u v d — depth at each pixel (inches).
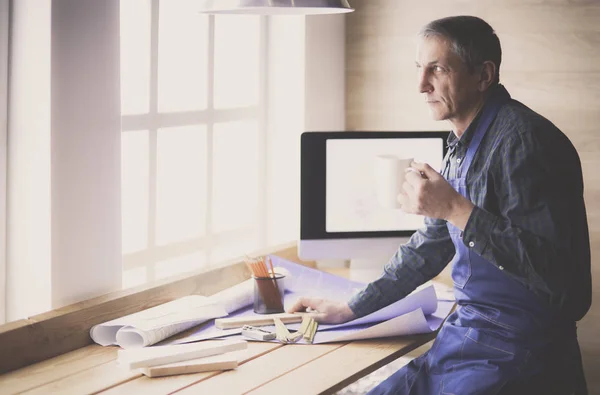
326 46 118.6
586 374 111.3
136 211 100.7
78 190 81.0
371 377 101.0
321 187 101.7
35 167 79.1
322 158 101.3
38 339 75.1
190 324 82.2
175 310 83.0
